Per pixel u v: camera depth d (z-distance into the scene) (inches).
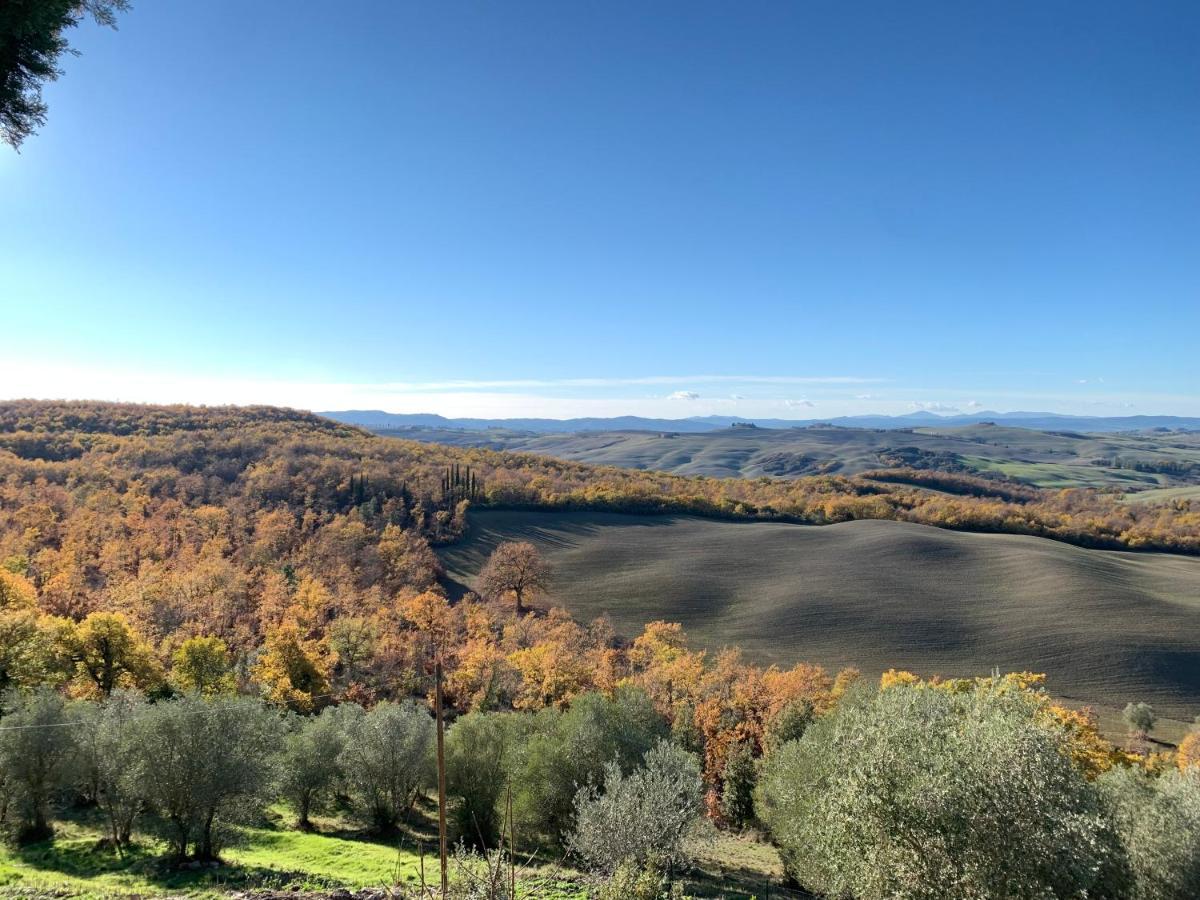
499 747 1843.0
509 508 6609.3
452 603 4411.9
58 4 410.3
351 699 2989.7
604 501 6870.1
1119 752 2346.2
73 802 1727.4
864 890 906.1
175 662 2662.4
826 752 1285.7
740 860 1806.1
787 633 4301.2
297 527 4995.1
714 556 5620.1
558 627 3966.5
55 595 3260.3
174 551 4224.9
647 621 4512.8
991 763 887.7
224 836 1389.0
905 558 5467.5
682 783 1376.7
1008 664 3814.0
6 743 1422.2
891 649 4042.8
